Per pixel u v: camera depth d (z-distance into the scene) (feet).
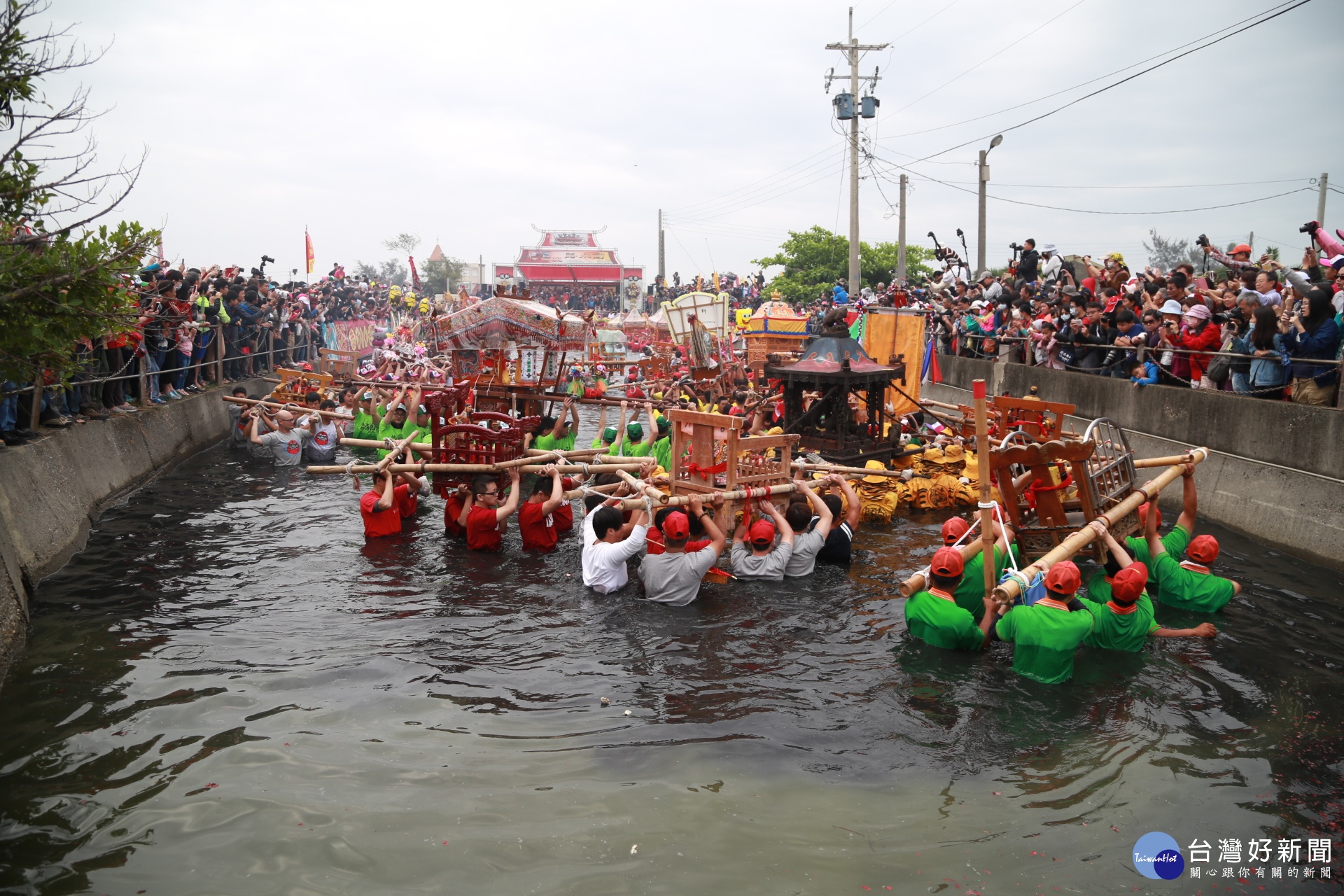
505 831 15.02
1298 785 16.88
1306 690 20.86
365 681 20.83
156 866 13.91
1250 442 34.99
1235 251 40.24
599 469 34.04
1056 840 15.06
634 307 209.15
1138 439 42.47
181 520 35.47
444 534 33.86
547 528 31.65
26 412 34.24
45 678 20.70
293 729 18.47
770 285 159.84
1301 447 32.17
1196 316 40.37
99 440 38.04
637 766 17.30
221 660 21.85
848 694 20.66
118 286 19.79
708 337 65.72
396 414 49.16
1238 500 35.01
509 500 31.94
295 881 13.60
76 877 13.61
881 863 14.34
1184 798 16.39
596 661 22.30
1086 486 25.72
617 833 15.05
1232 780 17.04
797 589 27.84
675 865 14.17
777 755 17.81
